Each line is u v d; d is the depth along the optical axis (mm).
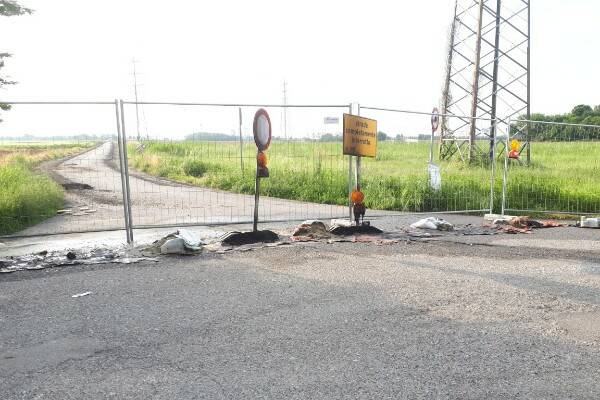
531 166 13281
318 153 10852
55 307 4457
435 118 11102
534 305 4449
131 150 9969
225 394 2830
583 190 11695
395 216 9992
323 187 12844
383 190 11953
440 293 4801
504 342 3592
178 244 6516
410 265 5938
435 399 2758
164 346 3547
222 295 4762
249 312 4262
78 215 10750
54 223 9703
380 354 3371
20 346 3582
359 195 7914
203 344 3572
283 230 8266
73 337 3742
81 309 4391
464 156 16688
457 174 12188
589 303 4508
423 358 3305
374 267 5840
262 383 2961
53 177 12430
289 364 3223
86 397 2824
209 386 2932
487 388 2891
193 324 3982
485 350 3445
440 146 17922
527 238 7738
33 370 3184
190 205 12023
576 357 3338
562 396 2807
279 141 10750
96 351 3475
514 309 4336
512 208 11086
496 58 18047
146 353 3428
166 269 5793
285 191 13375
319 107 8203
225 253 6594
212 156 10188
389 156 12461
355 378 3016
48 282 5273
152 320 4090
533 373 3092
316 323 3980
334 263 6039
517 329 3855
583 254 6574
